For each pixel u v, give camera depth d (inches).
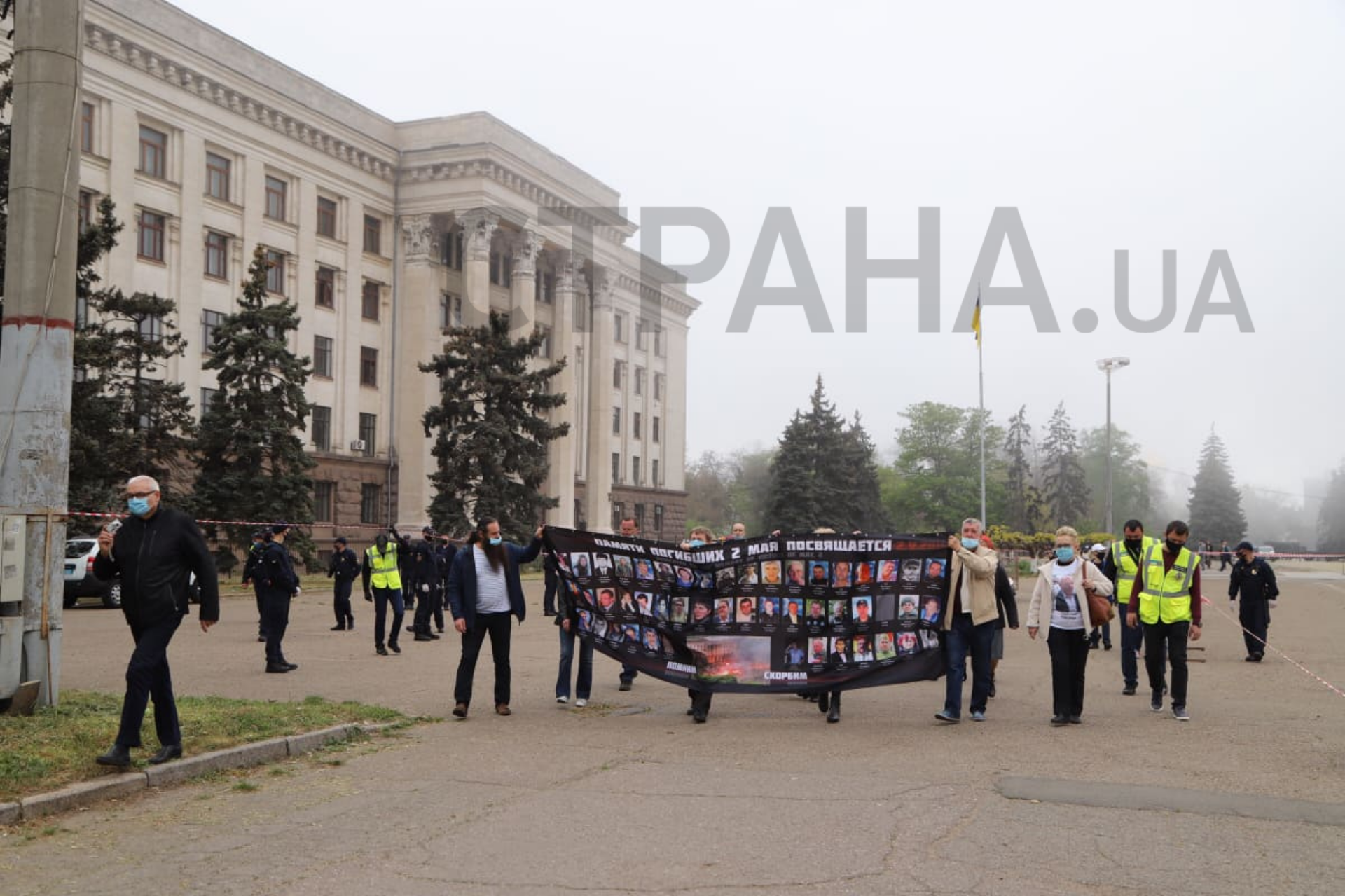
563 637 508.7
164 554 339.6
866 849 255.9
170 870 241.9
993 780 334.0
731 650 476.4
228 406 1611.7
